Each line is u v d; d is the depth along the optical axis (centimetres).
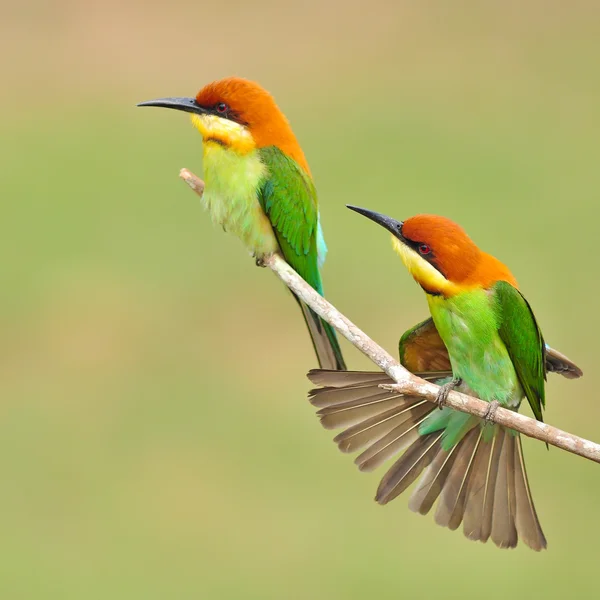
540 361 616
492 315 601
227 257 1350
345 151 1608
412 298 1255
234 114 703
